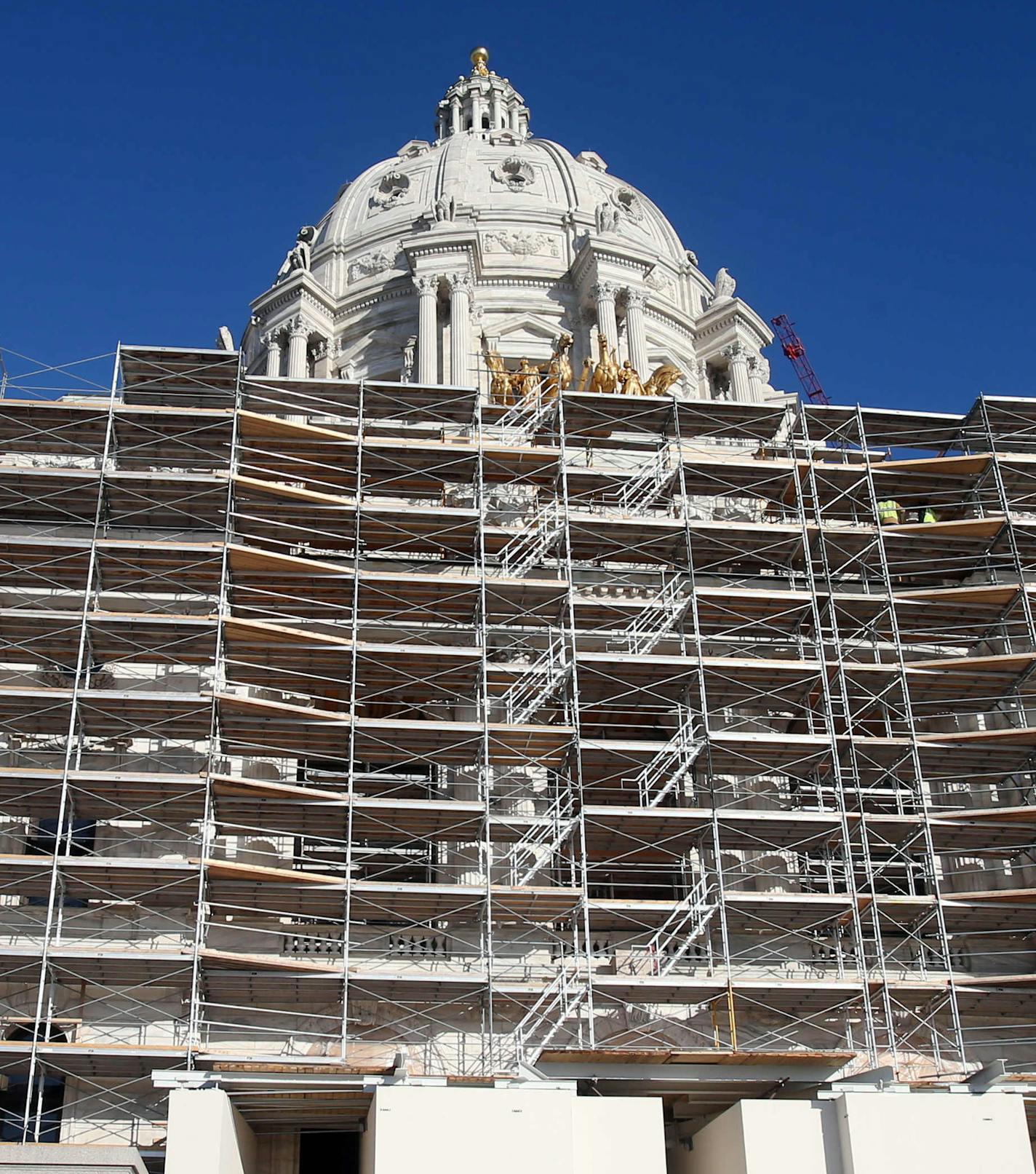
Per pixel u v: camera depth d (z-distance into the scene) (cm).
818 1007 5131
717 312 10181
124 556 5475
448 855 5459
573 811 5512
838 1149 4103
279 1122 4625
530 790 5566
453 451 5934
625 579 6044
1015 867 5784
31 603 5516
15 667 5531
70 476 5512
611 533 5834
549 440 6638
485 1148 3972
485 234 10094
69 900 5106
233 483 5578
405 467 6041
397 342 9819
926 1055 5241
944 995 5159
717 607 5744
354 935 5153
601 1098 4138
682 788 5622
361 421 5969
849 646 5794
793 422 6278
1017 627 6134
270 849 5438
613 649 5859
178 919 5106
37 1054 4459
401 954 5134
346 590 5606
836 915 5147
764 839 5381
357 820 5169
